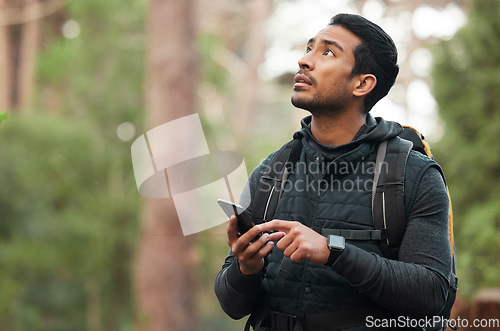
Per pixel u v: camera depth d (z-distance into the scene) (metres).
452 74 8.83
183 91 11.57
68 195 14.15
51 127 14.15
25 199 13.68
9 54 17.75
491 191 8.37
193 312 11.38
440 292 1.47
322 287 1.54
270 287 1.62
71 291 14.33
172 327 11.09
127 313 14.23
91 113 15.19
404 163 1.56
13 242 13.56
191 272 11.38
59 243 13.77
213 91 19.77
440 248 1.51
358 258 1.43
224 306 1.65
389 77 1.68
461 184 8.62
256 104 22.00
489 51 8.61
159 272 11.12
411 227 1.52
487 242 7.70
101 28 15.30
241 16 25.31
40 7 17.89
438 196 1.55
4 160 13.66
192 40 11.80
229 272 1.60
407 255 1.50
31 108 16.92
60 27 19.42
